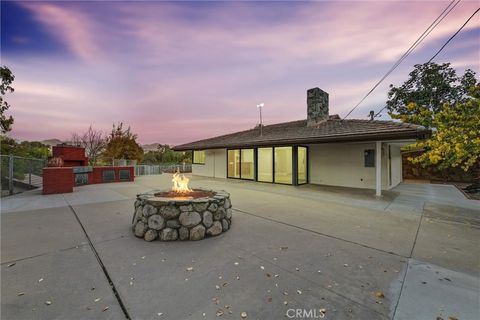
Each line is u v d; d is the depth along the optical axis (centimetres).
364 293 230
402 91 1515
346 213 569
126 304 211
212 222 407
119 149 2280
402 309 204
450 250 341
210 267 287
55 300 216
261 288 239
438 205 660
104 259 309
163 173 2023
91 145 2438
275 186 1069
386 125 784
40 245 358
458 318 192
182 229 383
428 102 1402
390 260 308
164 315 196
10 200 737
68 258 312
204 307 207
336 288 239
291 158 1113
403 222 492
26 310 201
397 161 1176
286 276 265
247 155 1345
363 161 998
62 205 659
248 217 534
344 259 311
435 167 1320
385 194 848
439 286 243
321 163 1134
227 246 358
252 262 302
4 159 970
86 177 1156
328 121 1189
